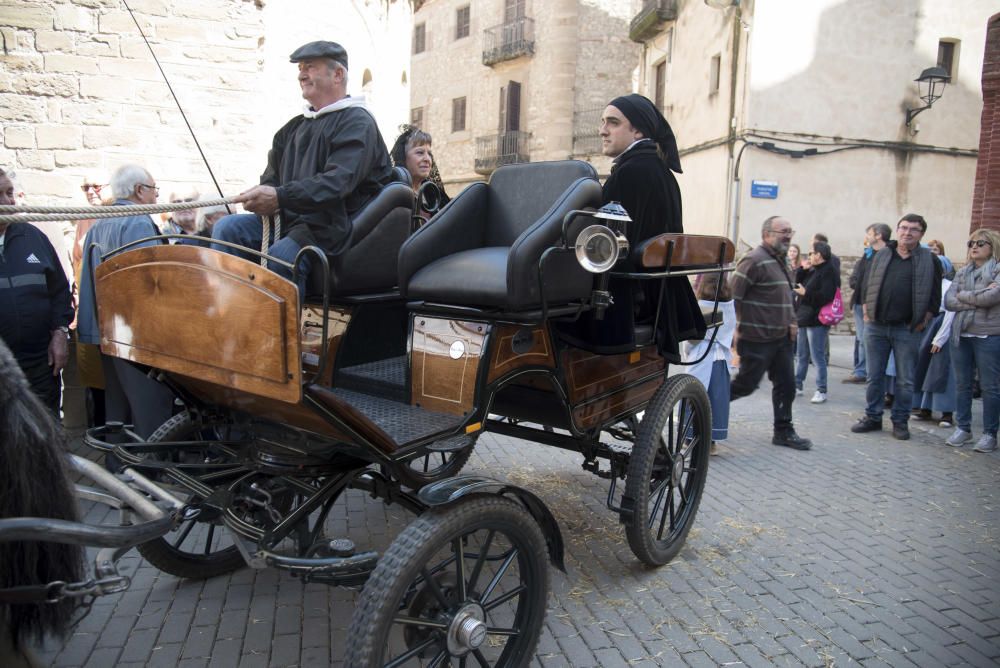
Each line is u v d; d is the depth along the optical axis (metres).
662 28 18.45
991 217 10.06
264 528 2.63
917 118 13.85
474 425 2.61
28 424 1.96
